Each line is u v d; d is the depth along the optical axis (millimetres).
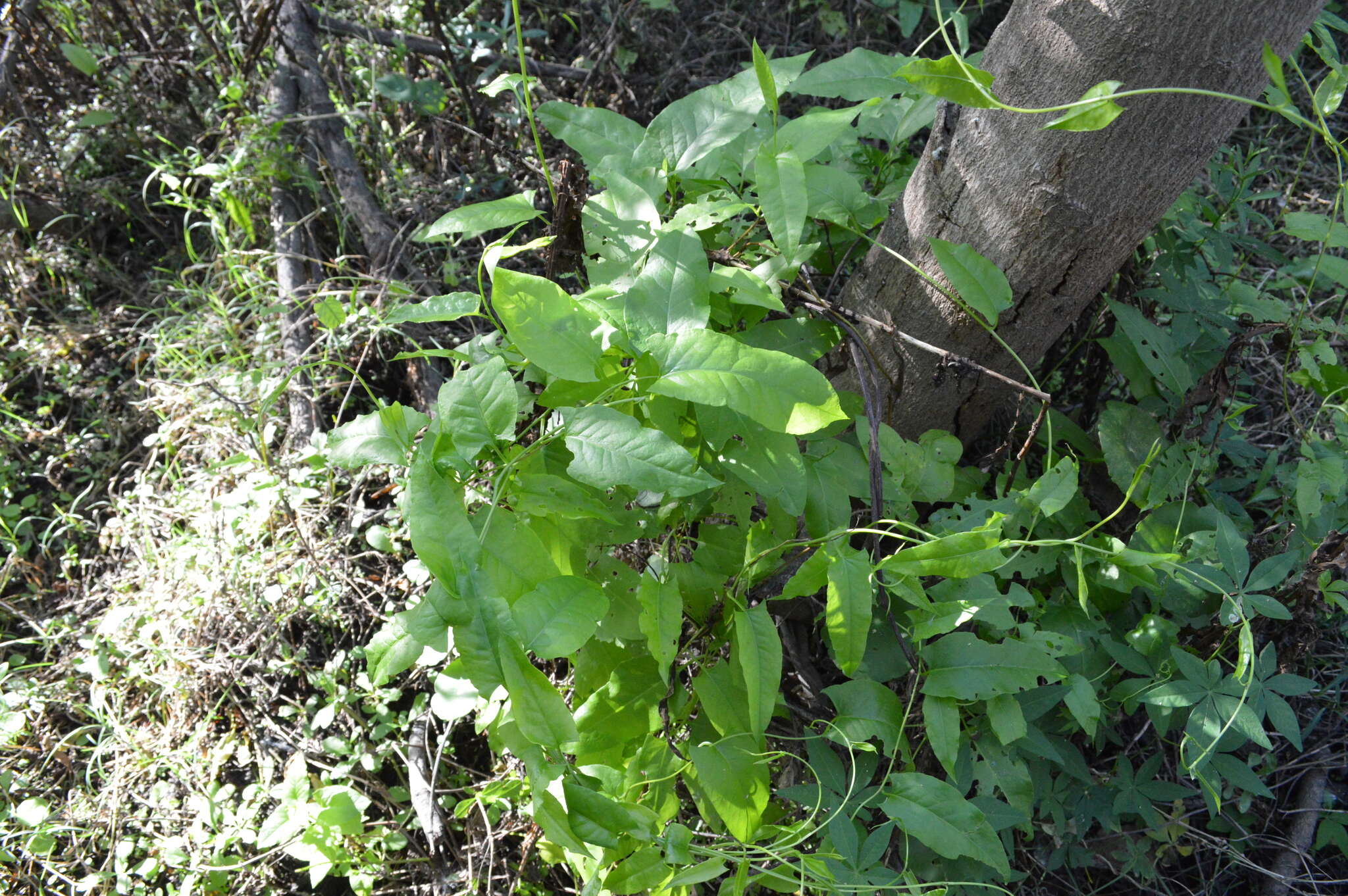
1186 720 930
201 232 1538
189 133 1581
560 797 606
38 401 1354
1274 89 759
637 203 802
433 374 1228
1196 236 1046
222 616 1101
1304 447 892
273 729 1056
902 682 898
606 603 598
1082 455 1009
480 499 836
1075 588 918
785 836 716
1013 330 882
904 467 860
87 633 1141
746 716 769
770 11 1682
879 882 760
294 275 1326
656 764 728
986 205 821
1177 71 721
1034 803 929
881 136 1038
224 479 1188
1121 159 762
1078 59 736
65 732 1110
